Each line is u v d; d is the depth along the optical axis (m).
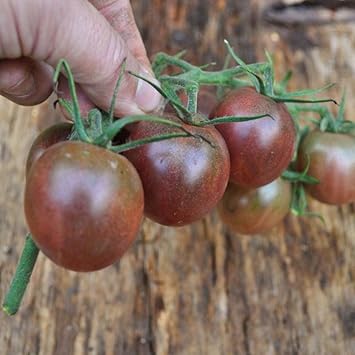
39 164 0.20
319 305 0.38
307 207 0.42
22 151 0.43
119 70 0.26
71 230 0.20
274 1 0.51
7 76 0.28
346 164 0.31
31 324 0.36
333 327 0.37
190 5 0.51
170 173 0.22
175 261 0.39
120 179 0.20
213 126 0.24
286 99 0.26
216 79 0.27
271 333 0.37
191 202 0.23
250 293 0.38
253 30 0.50
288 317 0.38
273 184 0.30
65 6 0.25
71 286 0.38
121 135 0.23
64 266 0.21
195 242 0.40
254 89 0.27
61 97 0.25
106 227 0.20
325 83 0.47
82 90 0.27
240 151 0.25
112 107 0.22
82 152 0.20
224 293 0.38
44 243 0.20
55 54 0.26
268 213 0.31
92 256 0.21
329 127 0.32
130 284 0.38
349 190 0.31
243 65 0.25
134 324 0.37
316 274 0.39
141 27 0.50
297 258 0.40
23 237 0.39
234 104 0.25
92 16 0.26
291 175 0.31
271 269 0.39
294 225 0.41
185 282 0.38
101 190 0.20
